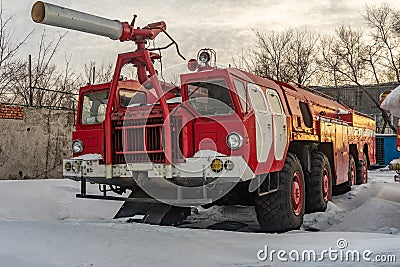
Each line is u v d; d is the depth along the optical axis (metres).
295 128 7.14
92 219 7.01
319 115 8.80
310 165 8.13
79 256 3.66
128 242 4.13
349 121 11.30
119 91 6.66
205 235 4.83
